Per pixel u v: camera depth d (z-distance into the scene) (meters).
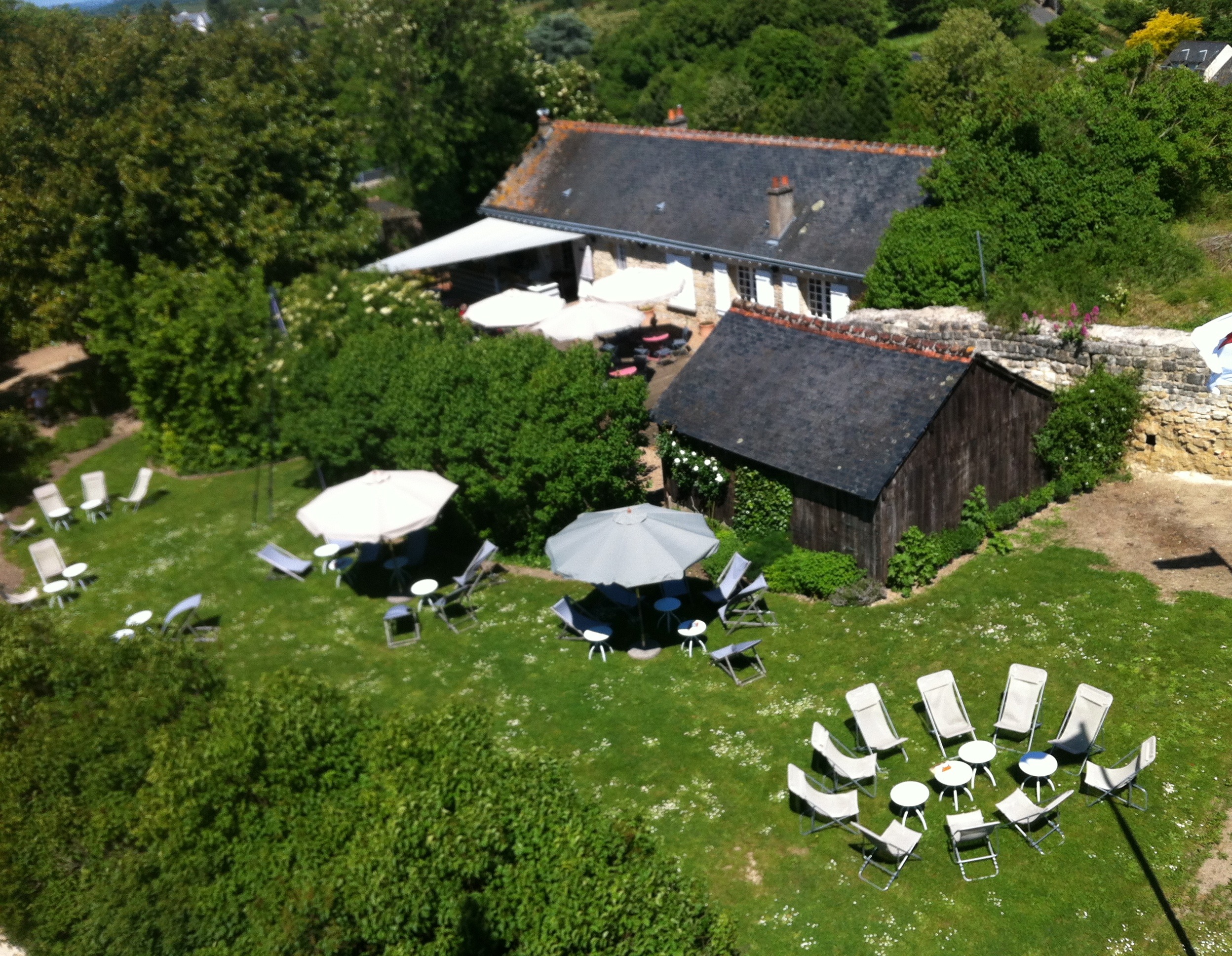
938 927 11.70
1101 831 12.67
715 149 34.72
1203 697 14.39
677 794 14.20
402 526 18.84
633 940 9.16
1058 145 23.28
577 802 10.87
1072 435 20.05
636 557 16.94
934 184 25.11
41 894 12.20
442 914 9.72
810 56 66.94
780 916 12.08
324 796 11.44
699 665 17.12
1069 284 21.75
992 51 48.09
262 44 35.09
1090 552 18.28
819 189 30.50
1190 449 19.69
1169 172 23.61
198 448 28.70
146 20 35.06
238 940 10.42
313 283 28.23
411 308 27.19
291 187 34.16
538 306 30.83
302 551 23.30
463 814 10.23
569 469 19.86
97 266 30.27
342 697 12.61
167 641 14.63
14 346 41.22
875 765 13.78
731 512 20.89
